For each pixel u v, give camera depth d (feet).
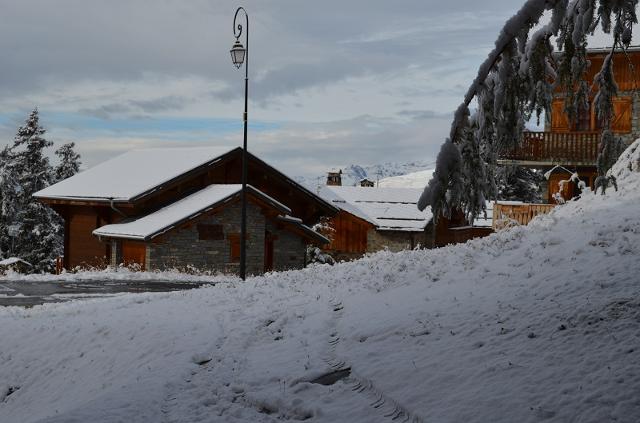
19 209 187.11
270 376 35.19
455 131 26.84
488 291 41.73
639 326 31.12
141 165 135.74
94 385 42.80
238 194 109.81
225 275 106.83
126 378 40.57
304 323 45.32
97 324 55.01
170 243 104.83
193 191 120.98
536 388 27.17
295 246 124.16
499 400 26.73
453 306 40.27
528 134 96.12
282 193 131.95
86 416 31.40
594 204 62.13
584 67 27.63
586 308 34.27
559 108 96.22
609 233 47.03
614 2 24.94
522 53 25.61
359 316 43.42
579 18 25.31
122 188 119.14
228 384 35.70
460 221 155.43
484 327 35.29
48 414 40.29
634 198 58.59
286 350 39.99
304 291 57.57
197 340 45.34
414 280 50.62
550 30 25.80
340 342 39.04
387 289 50.29
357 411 29.01
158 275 99.71
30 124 196.13
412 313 40.68
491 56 25.96
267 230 119.44
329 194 164.76
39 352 52.60
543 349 30.83
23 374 50.14
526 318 35.06
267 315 49.93
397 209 162.71
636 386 25.73
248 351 41.63
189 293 68.08
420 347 34.65
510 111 27.09
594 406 24.89
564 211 65.10
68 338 53.42
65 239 132.36
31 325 58.65
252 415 31.14
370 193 174.29
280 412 30.91
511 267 46.24
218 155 122.62
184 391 35.04
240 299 58.90
